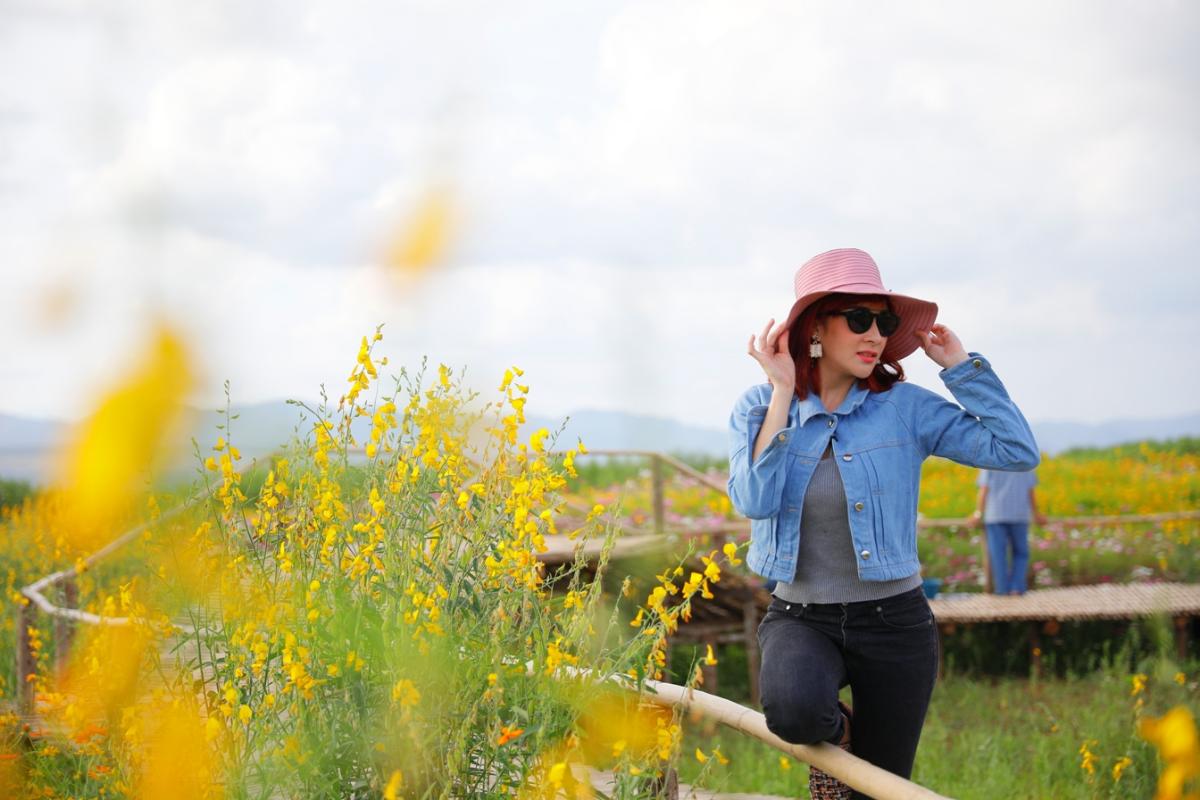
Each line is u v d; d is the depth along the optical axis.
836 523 3.17
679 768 5.69
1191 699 6.45
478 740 2.68
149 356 0.51
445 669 2.60
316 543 2.82
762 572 3.25
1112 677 8.28
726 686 8.90
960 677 8.98
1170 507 17.80
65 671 4.68
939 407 3.28
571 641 2.72
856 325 3.15
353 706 2.62
